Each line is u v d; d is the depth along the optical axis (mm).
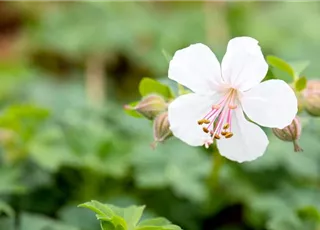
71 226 372
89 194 413
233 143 337
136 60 527
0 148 413
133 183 420
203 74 334
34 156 405
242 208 428
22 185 404
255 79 333
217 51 499
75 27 551
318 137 437
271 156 425
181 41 549
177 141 428
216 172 396
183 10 591
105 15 560
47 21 561
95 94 501
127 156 418
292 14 611
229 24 583
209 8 587
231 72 333
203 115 336
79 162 407
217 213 427
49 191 408
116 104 500
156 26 557
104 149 415
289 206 405
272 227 385
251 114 334
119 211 340
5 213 384
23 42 555
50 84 494
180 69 333
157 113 350
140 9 576
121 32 541
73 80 532
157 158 418
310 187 418
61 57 550
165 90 359
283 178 426
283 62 358
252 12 610
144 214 379
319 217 379
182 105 335
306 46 505
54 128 422
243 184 422
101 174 413
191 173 414
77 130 419
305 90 357
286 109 330
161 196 418
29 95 475
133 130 442
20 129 408
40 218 372
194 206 416
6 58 552
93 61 527
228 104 335
